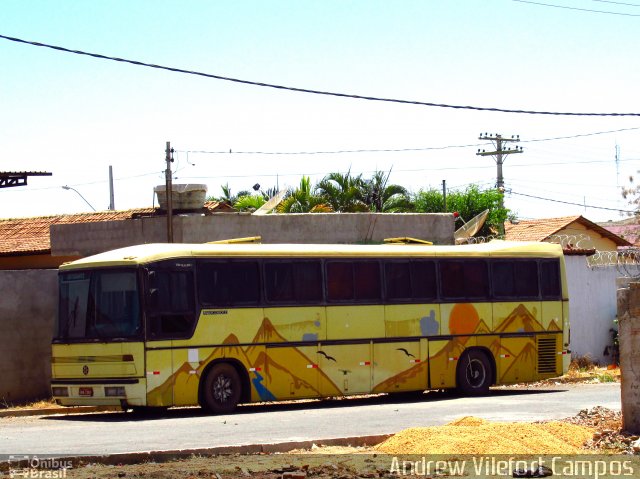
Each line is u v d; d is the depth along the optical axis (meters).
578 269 35.75
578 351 35.47
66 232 32.34
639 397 16.09
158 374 21.77
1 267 39.75
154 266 22.06
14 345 24.86
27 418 22.45
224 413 22.69
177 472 13.05
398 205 54.50
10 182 33.84
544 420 19.25
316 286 24.50
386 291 25.67
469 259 27.30
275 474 12.84
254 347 23.30
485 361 27.28
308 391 24.08
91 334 22.05
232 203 58.12
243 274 23.41
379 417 20.81
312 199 46.41
